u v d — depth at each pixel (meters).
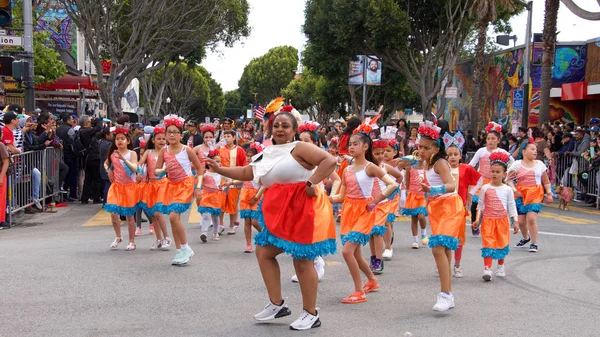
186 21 28.95
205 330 5.30
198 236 10.80
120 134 8.92
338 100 49.94
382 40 28.77
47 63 23.25
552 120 27.64
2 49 20.47
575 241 10.60
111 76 24.89
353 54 31.48
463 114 37.56
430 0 29.52
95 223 12.19
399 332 5.32
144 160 9.03
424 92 31.17
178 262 8.01
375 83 30.20
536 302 6.48
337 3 29.11
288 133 5.33
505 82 30.95
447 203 6.16
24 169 12.69
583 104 27.36
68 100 26.11
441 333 5.31
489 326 5.55
